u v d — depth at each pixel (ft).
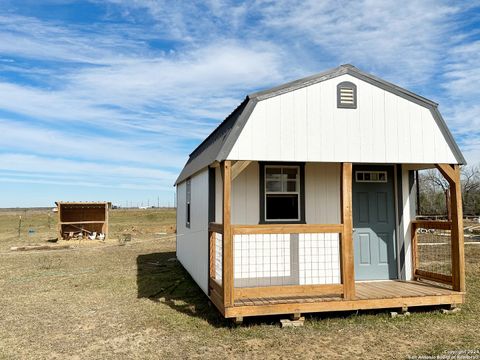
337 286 19.08
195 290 27.66
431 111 21.50
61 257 47.39
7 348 16.34
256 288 18.34
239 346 16.03
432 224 23.26
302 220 23.13
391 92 21.15
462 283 20.63
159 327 18.89
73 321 20.22
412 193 25.48
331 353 15.12
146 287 28.94
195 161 32.19
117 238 72.59
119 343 16.78
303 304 18.57
